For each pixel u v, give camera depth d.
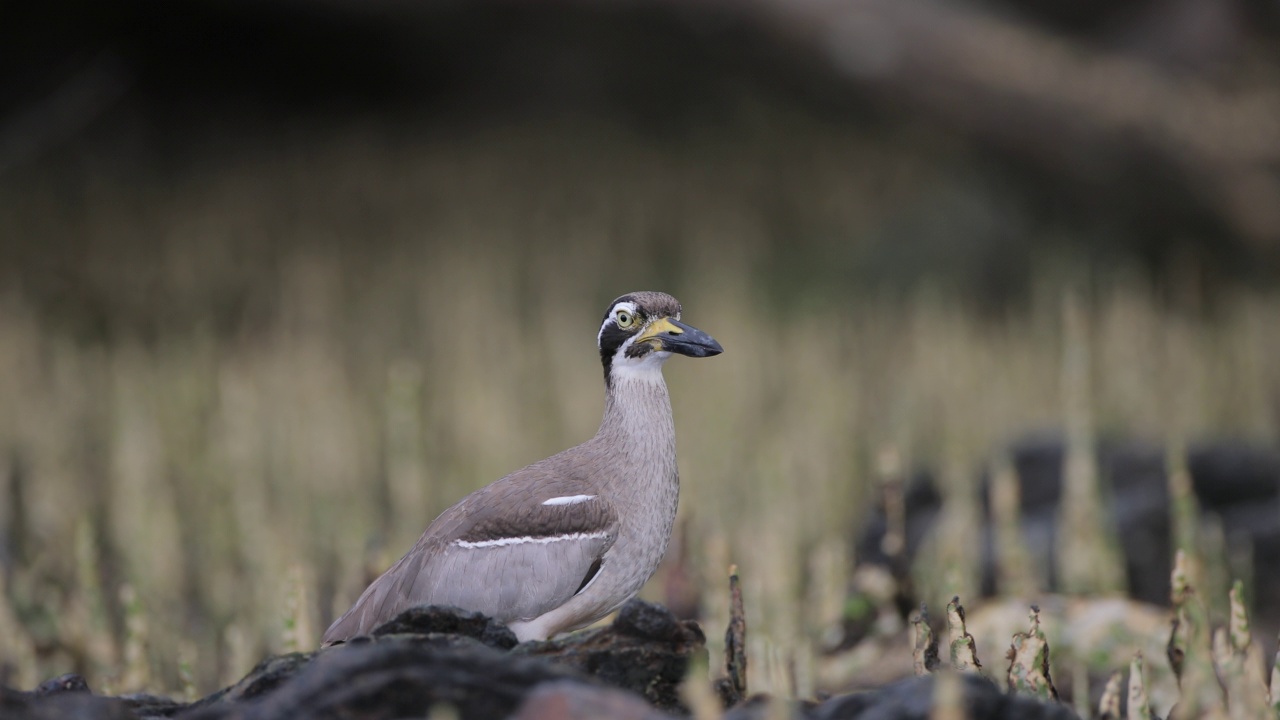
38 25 27.73
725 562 8.42
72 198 27.72
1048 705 4.58
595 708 4.41
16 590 10.05
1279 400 16.59
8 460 14.94
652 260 27.22
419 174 30.44
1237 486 11.24
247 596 10.97
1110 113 19.95
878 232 25.22
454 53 30.67
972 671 5.77
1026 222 23.67
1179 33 21.42
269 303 23.75
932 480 12.23
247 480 13.27
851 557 10.79
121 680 7.70
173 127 30.48
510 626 7.26
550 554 7.22
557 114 32.16
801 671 7.74
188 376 17.28
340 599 9.70
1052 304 20.59
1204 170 19.95
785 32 20.94
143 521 11.64
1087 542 9.84
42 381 18.36
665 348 7.62
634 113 31.92
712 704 4.58
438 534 7.34
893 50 20.45
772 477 12.37
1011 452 11.90
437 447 15.28
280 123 31.34
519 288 24.48
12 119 27.31
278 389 16.80
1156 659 7.69
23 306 22.53
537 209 29.48
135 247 26.53
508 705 4.71
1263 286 20.47
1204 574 8.93
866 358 19.25
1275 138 20.05
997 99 20.23
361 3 28.12
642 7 21.81
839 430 15.27
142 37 29.25
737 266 24.55
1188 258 20.98
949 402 15.91
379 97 32.03
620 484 7.50
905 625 9.24
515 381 17.69
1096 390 16.25
